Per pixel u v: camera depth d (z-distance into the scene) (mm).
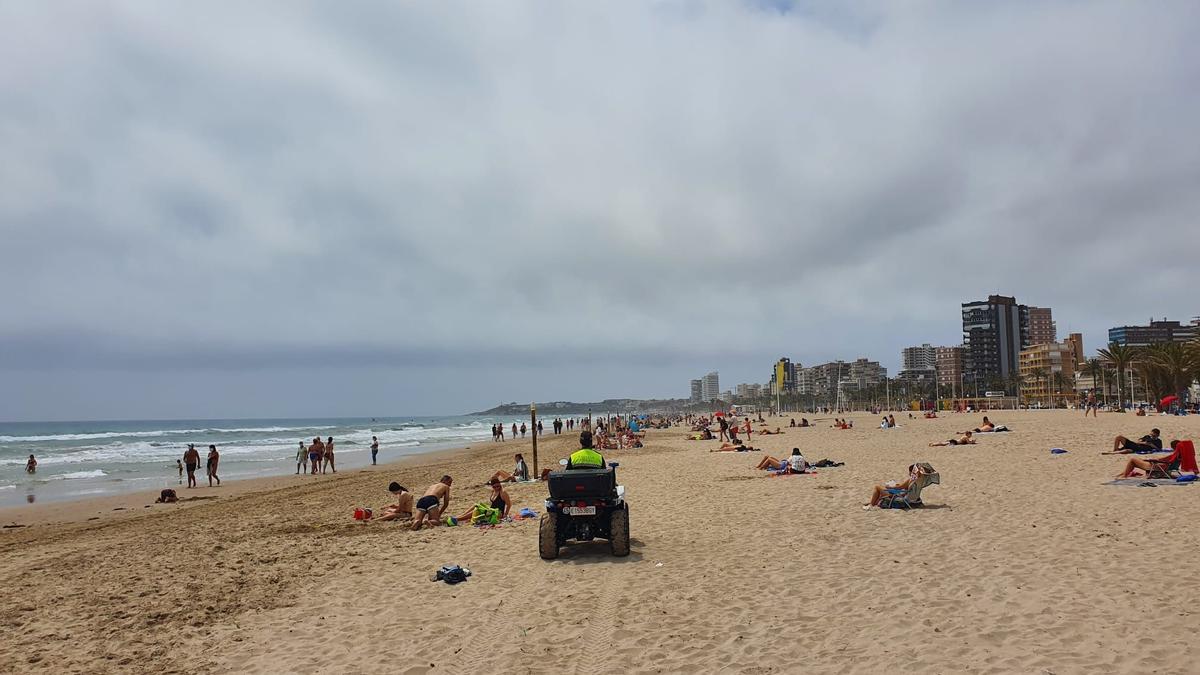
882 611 7230
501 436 76062
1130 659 5523
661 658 6266
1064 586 7648
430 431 121125
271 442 78812
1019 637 6203
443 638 7137
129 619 8469
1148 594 7152
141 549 13672
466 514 16453
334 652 6898
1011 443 31047
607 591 8625
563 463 11219
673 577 9164
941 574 8523
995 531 10922
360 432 114438
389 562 11156
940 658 5844
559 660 6332
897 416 106312
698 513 14609
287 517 17922
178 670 6605
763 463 24109
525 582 9305
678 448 45125
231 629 7863
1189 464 15719
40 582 10883
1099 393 129375
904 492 13758
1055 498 13883
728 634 6816
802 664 5934
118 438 91125
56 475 37188
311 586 9773
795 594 8070
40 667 6832
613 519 10516
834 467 23516
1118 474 16953
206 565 11633
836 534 11453
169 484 31672
